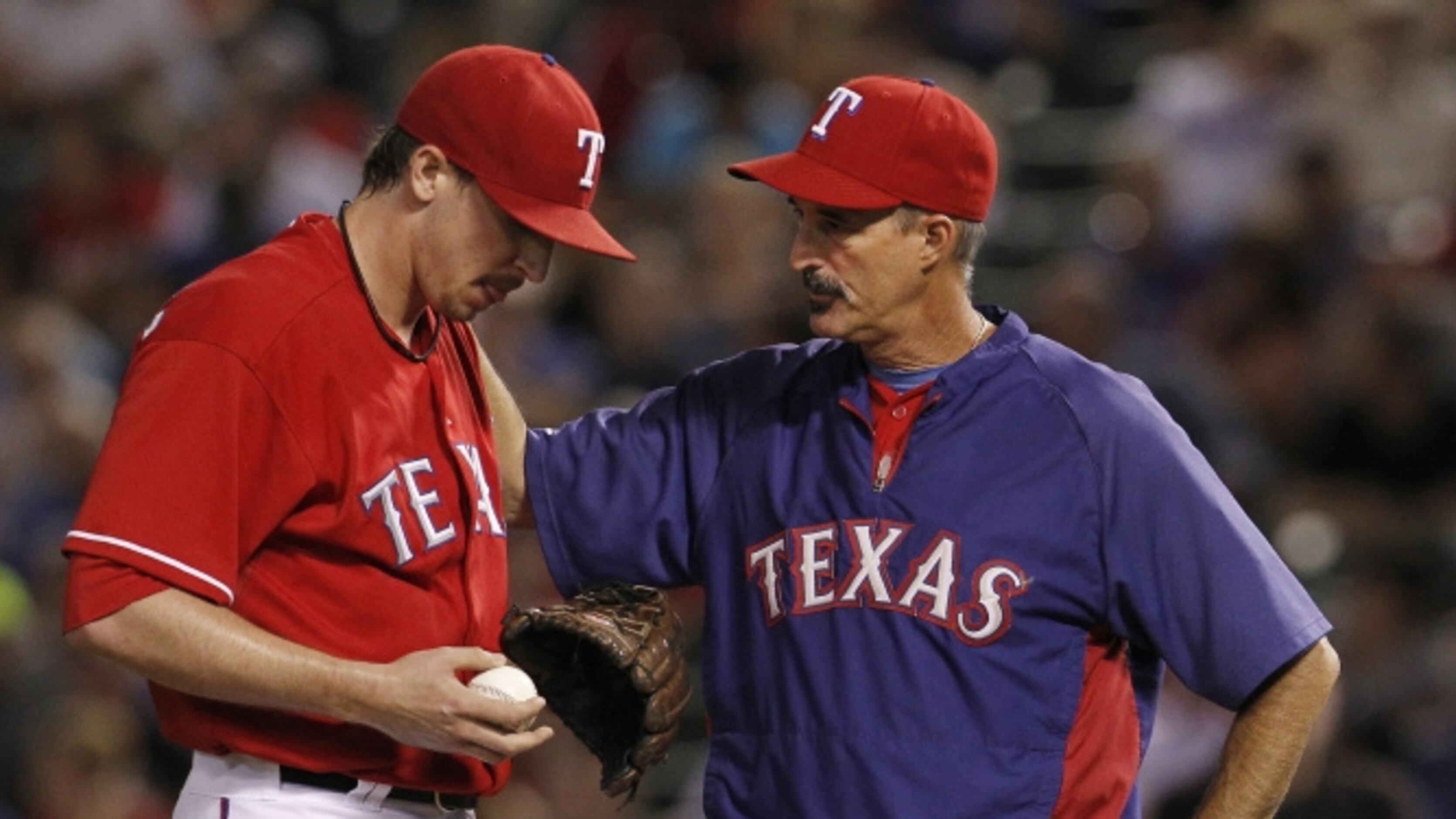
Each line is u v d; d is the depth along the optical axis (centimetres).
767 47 4522
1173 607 1595
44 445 3666
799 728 1614
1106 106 4503
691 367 3666
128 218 4394
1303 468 3494
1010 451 1606
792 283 3709
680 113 4428
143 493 1484
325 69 4769
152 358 1518
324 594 1559
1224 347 3706
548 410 3478
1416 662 2950
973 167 1616
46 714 3075
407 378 1591
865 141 1597
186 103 4603
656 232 4075
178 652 1476
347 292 1571
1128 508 1594
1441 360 3428
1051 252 4197
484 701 1477
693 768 3238
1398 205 3988
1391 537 3156
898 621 1594
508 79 1568
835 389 1666
